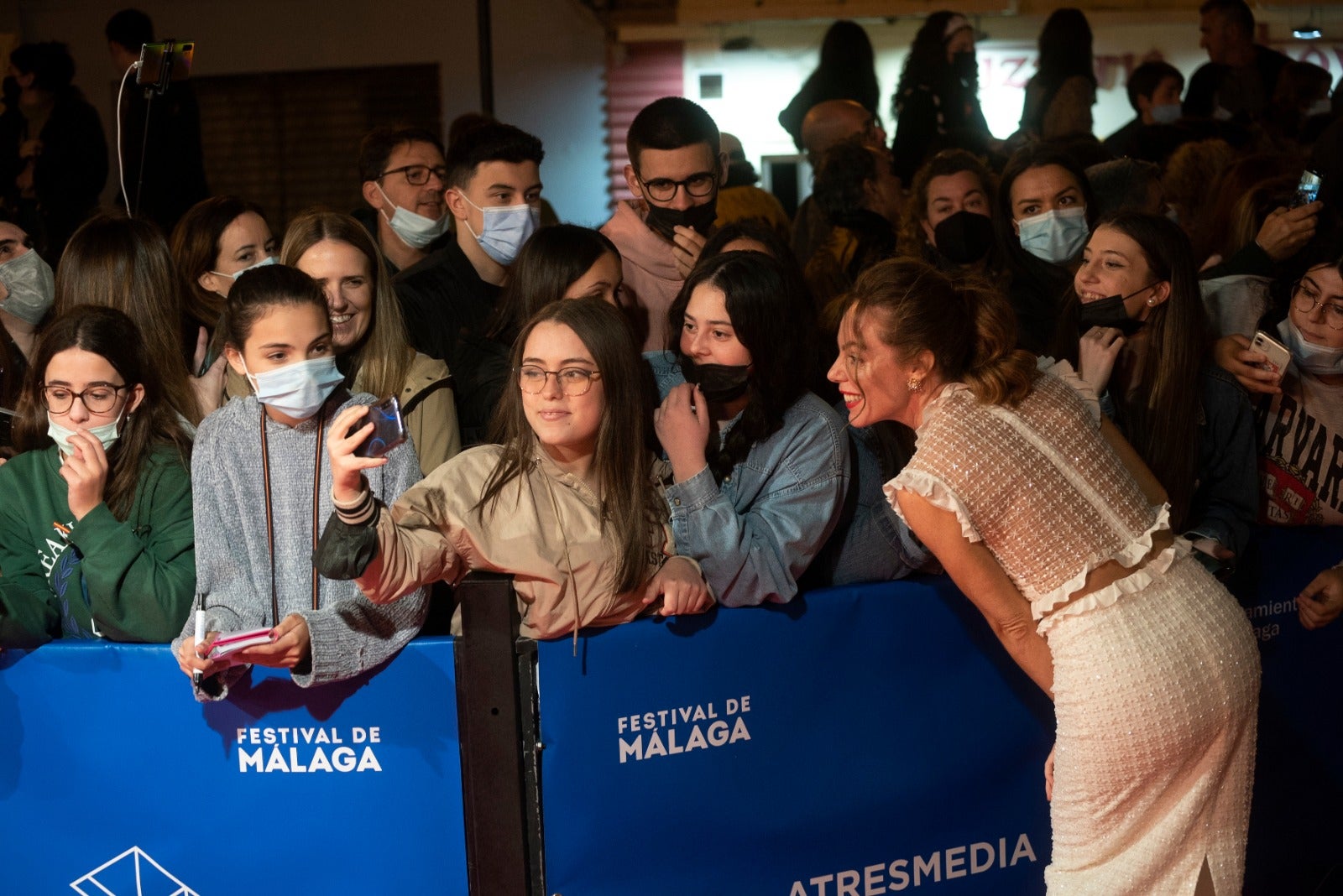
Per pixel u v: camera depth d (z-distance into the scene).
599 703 2.56
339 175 8.70
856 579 2.94
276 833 2.62
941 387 2.59
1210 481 3.19
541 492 2.56
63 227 5.76
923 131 6.49
